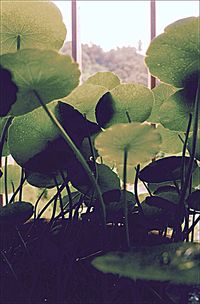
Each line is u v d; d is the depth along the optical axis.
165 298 0.43
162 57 0.44
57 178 0.49
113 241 0.47
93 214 0.47
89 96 0.46
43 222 0.53
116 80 0.50
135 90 0.46
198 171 0.50
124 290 0.43
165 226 0.47
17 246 0.47
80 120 0.45
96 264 0.35
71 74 0.39
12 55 0.37
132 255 0.36
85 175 0.46
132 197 0.50
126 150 0.38
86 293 0.43
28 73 0.38
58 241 0.46
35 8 0.42
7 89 0.39
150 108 0.47
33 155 0.45
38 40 0.44
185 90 0.46
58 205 0.58
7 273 0.45
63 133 0.39
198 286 0.42
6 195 0.50
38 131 0.45
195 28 0.41
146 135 0.36
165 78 0.45
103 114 0.46
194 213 0.47
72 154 0.45
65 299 0.43
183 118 0.48
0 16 0.43
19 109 0.41
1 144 0.45
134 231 0.48
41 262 0.46
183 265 0.35
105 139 0.37
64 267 0.46
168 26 0.42
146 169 0.47
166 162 0.47
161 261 0.36
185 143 0.45
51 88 0.40
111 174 0.47
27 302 0.42
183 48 0.43
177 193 0.48
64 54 0.37
